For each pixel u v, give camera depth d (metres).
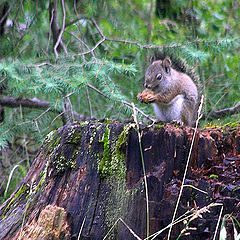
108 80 9.38
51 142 7.23
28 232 6.29
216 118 12.70
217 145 6.75
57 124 11.22
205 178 6.46
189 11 13.66
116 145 6.58
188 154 6.47
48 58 10.20
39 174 7.13
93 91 11.95
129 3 13.65
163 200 6.16
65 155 6.77
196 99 10.68
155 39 13.55
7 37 11.70
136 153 6.45
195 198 6.21
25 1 12.45
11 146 11.90
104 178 6.52
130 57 13.16
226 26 14.51
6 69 8.47
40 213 6.46
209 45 10.90
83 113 12.62
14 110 11.51
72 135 6.85
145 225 6.17
